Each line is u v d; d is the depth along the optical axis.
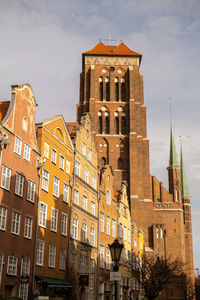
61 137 39.81
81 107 85.31
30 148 33.22
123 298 57.22
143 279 54.28
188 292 74.00
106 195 53.22
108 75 86.81
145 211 78.25
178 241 77.81
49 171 36.25
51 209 35.97
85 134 46.69
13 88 31.69
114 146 81.69
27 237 31.41
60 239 37.25
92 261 45.69
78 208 42.25
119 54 87.19
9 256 28.69
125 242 60.81
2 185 28.73
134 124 82.00
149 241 77.19
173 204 80.69
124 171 80.00
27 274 30.67
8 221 29.00
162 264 59.25
